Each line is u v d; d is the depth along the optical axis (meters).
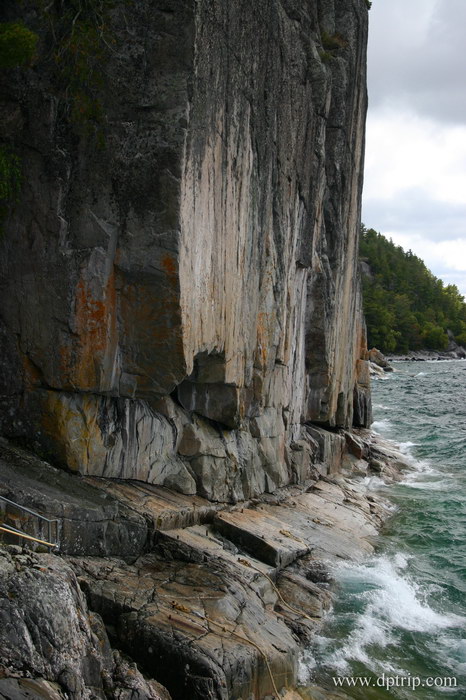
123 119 12.39
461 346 152.00
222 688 9.24
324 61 23.23
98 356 12.82
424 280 161.62
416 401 54.00
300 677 11.05
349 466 26.31
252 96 15.45
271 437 19.09
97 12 12.42
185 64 12.17
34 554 8.69
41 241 12.88
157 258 12.43
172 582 11.26
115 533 11.77
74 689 7.56
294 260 20.48
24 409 13.14
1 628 7.36
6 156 12.65
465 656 12.31
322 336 23.88
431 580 15.61
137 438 14.12
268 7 16.16
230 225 14.91
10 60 11.86
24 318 13.05
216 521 14.27
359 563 15.87
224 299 14.91
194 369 15.13
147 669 9.52
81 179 12.63
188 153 12.47
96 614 9.46
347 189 25.39
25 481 11.84
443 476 27.03
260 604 11.87
